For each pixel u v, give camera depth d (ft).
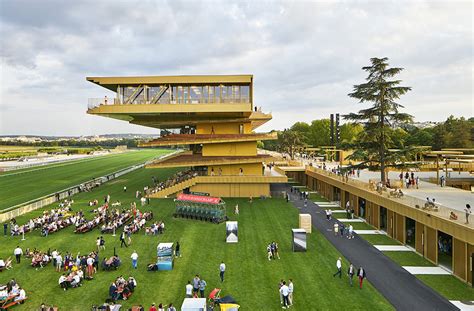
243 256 94.38
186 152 236.02
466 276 75.36
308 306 65.82
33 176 293.84
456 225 76.84
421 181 160.86
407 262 89.10
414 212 95.25
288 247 101.76
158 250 85.81
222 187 185.98
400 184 140.46
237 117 190.90
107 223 127.95
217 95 172.76
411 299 68.18
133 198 180.96
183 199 139.85
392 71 143.23
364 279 78.28
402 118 143.95
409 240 104.63
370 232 118.32
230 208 157.07
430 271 82.94
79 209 155.53
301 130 538.06
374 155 149.59
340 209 156.87
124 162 446.19
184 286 75.66
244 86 173.06
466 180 156.76
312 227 124.88
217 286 75.31
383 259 91.40
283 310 64.34
